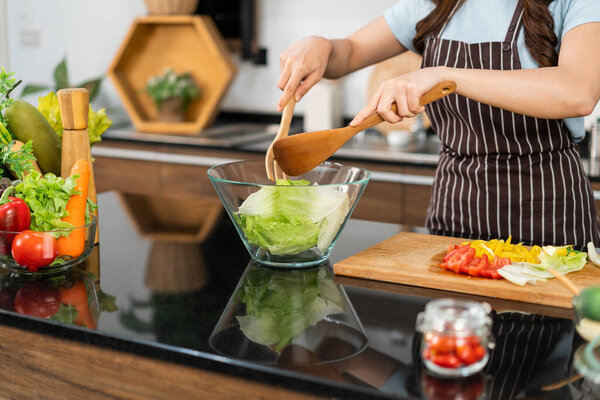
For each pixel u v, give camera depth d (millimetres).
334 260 1368
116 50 3920
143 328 1024
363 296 1166
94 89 3568
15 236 1222
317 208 1241
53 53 4062
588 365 818
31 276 1271
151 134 3359
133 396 1007
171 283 1236
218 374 930
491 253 1238
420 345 963
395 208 2793
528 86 1289
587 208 1691
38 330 1063
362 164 2826
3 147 1334
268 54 3650
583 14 1421
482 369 890
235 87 3762
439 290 1195
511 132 1648
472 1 1683
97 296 1166
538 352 939
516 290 1130
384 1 3354
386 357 925
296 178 1394
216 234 1563
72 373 1052
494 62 1645
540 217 1661
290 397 887
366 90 3434
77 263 1293
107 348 1008
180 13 3531
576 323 958
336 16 3469
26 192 1241
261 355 932
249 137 3281
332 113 3406
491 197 1687
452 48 1692
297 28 3562
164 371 971
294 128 3525
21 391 1114
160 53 3674
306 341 981
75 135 1376
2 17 4086
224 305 1125
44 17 4035
